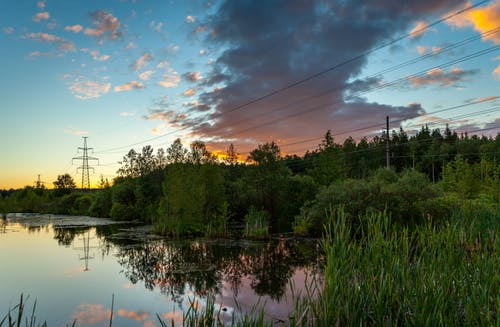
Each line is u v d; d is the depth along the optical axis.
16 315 10.66
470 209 9.91
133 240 27.16
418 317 5.23
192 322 5.50
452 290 5.72
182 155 36.84
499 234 7.17
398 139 90.81
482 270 5.99
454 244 6.88
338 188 24.58
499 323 4.38
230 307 10.84
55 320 10.27
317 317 5.89
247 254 20.48
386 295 6.04
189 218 31.73
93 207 57.44
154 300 12.14
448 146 84.25
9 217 56.25
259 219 29.12
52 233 32.53
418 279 5.88
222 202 33.59
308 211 26.66
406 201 21.36
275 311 10.15
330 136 44.41
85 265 18.16
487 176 32.84
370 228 7.00
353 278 6.34
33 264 18.45
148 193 49.03
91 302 12.01
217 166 34.31
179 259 19.47
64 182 82.69
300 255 19.27
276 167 34.53
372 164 77.56
